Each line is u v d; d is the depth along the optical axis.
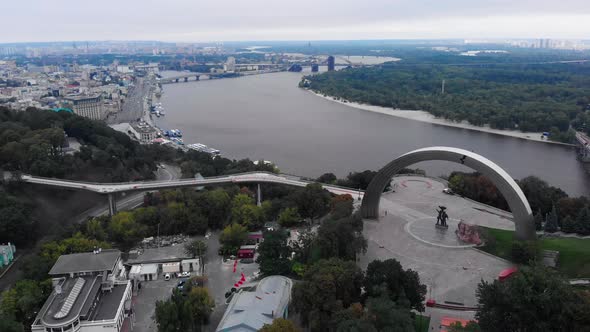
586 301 145.12
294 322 178.12
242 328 160.12
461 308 180.25
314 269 183.75
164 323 163.25
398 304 164.00
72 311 171.12
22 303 180.88
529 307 145.25
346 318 158.25
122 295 189.62
